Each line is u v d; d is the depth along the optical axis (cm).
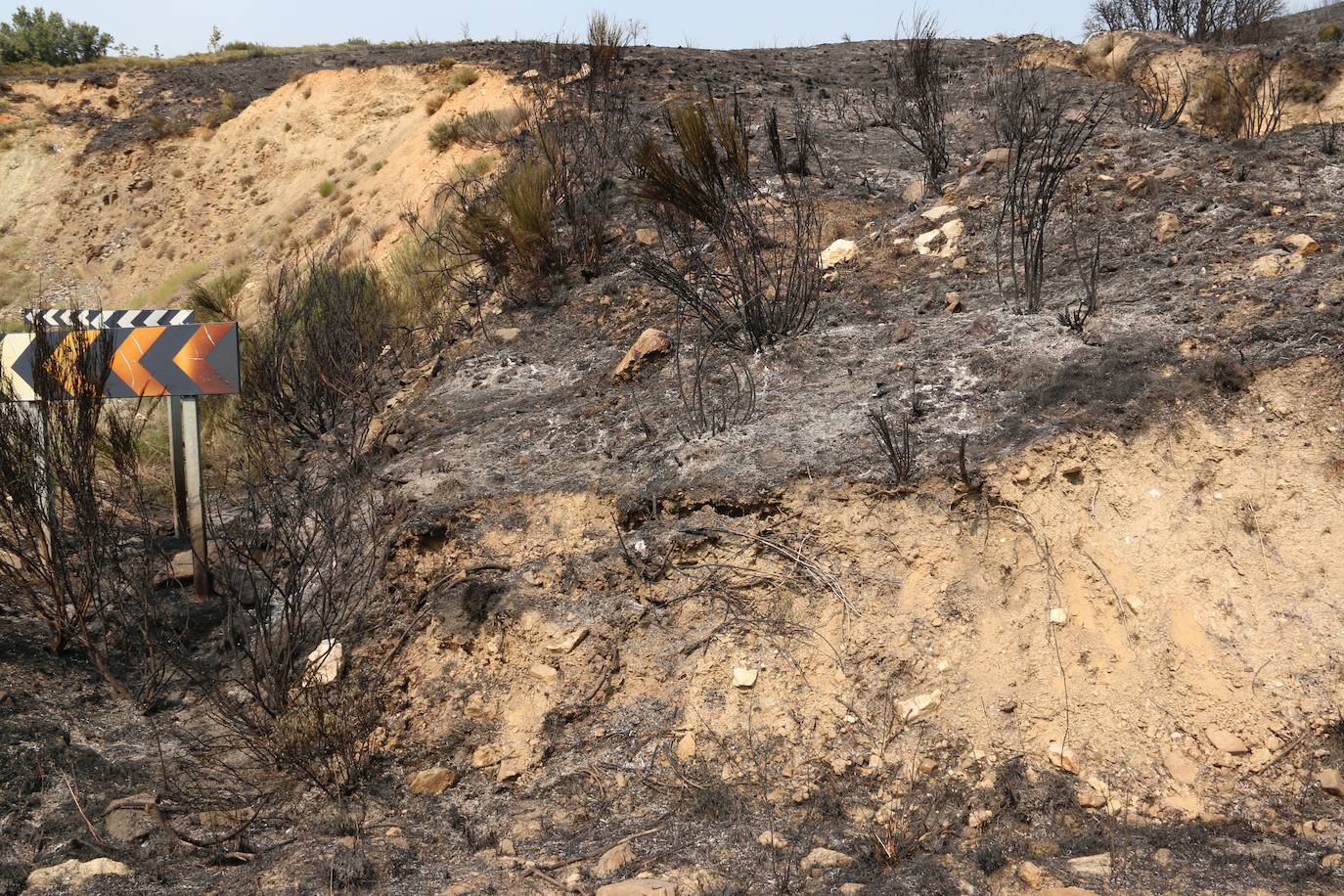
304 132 1791
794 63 1409
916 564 424
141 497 525
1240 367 448
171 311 561
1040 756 381
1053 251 605
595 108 1112
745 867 341
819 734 397
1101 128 811
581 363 656
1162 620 401
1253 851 336
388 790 408
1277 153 657
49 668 465
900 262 648
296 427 741
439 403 657
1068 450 435
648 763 401
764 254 693
